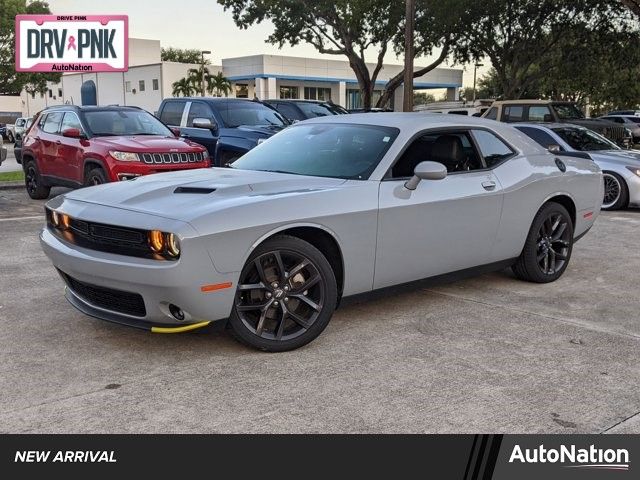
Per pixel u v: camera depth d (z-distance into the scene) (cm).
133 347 419
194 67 5422
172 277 363
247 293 401
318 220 412
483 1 2975
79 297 427
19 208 1058
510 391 359
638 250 754
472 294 558
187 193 420
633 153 1135
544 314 502
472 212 506
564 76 3588
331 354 411
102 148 955
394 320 483
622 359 409
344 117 545
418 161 486
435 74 5866
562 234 605
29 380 367
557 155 619
